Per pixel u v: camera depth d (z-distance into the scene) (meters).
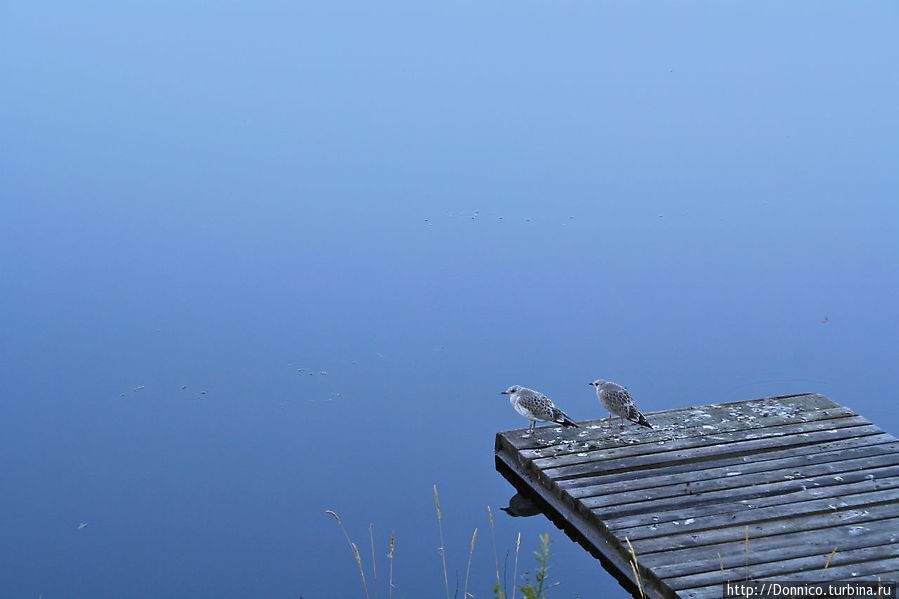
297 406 12.48
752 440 10.62
